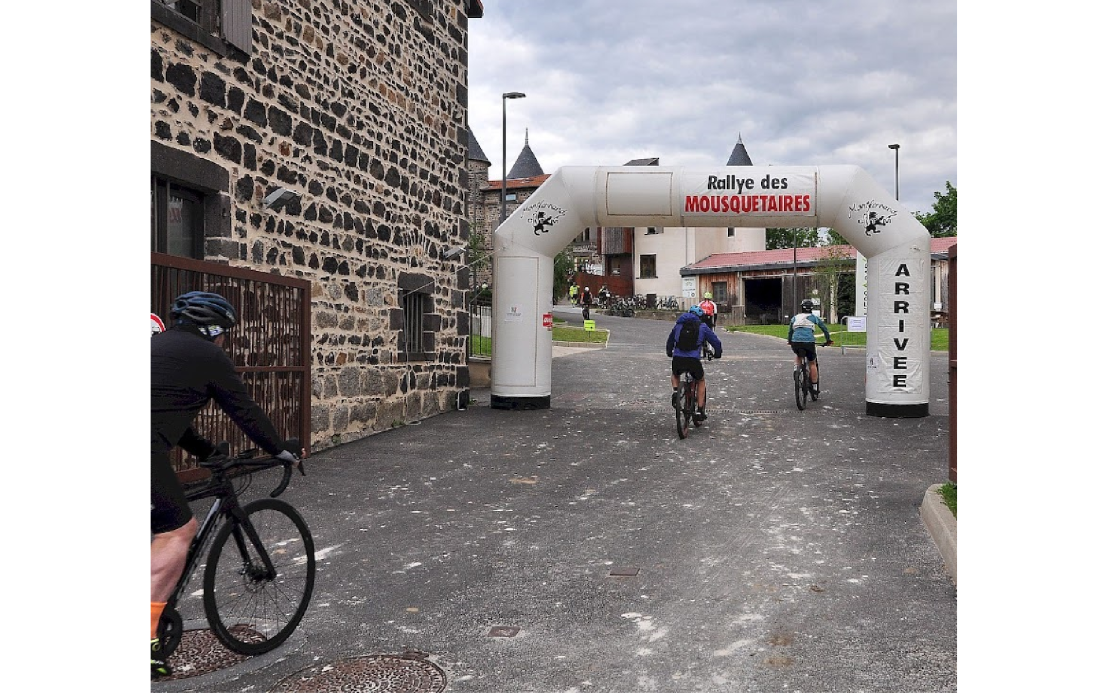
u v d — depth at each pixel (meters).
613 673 3.93
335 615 4.75
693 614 4.71
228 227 8.48
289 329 9.17
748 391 15.76
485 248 29.73
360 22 11.15
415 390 12.59
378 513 7.15
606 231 53.81
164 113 7.57
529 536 6.43
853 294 41.16
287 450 4.21
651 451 10.08
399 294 12.23
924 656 4.09
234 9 8.52
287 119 9.53
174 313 4.02
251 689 3.79
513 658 4.12
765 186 12.70
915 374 12.69
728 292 47.19
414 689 3.78
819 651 4.17
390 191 11.95
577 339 29.30
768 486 8.16
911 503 7.42
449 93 14.02
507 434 11.29
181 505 3.86
